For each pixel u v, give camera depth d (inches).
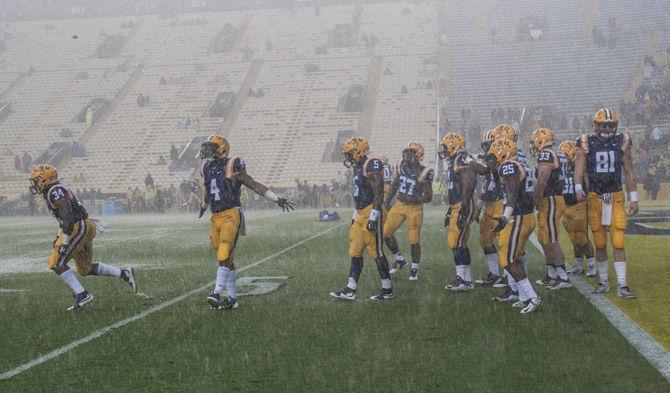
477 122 1422.2
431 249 490.6
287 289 325.7
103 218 1117.1
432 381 178.4
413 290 318.7
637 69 1498.5
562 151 340.8
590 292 298.8
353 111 1594.5
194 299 304.7
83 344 224.7
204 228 788.6
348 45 1834.4
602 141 288.0
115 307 289.6
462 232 313.1
